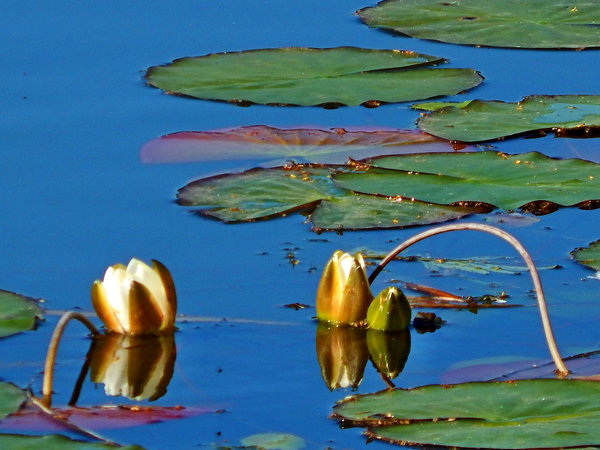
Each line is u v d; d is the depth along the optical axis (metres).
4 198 13.48
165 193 13.64
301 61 19.03
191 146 15.30
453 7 22.56
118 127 16.05
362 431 8.09
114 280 9.86
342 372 9.26
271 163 14.66
